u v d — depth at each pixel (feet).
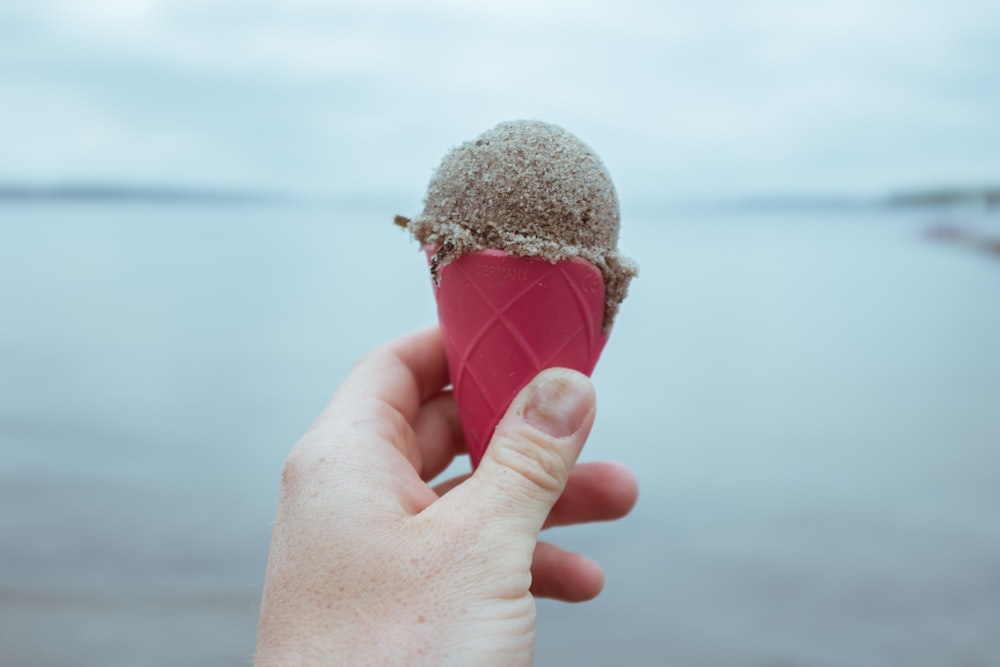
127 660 1.79
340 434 0.94
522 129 0.91
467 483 0.89
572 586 1.13
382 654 0.81
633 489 1.17
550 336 0.91
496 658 0.82
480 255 0.88
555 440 0.88
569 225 0.89
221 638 1.88
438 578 0.83
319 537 0.86
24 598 1.97
